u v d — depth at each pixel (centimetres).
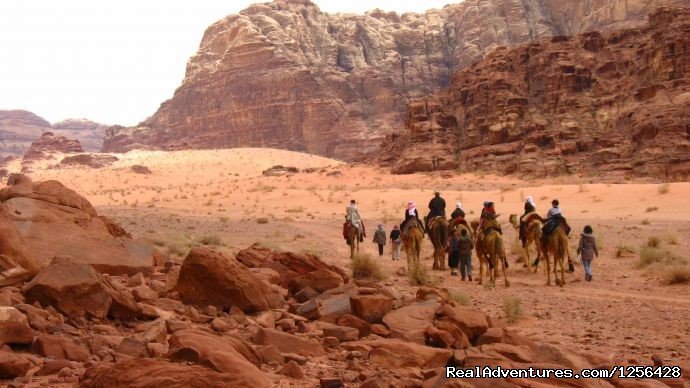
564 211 5078
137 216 5625
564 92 9281
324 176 9925
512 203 5775
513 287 1828
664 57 8644
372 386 616
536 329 1166
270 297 1120
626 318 1283
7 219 976
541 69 9650
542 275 2123
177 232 3969
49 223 1322
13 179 1472
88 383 530
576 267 2286
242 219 5484
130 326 866
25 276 934
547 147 8525
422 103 10162
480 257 1936
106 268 1259
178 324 846
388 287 1250
